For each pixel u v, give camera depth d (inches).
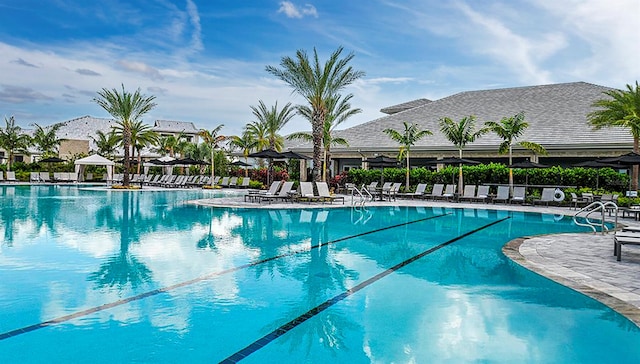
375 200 951.0
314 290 233.9
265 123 1359.5
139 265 285.7
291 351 156.3
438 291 233.8
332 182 1251.8
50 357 148.2
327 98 888.9
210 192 1162.6
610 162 725.3
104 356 149.7
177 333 171.2
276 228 481.4
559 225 548.7
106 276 255.1
